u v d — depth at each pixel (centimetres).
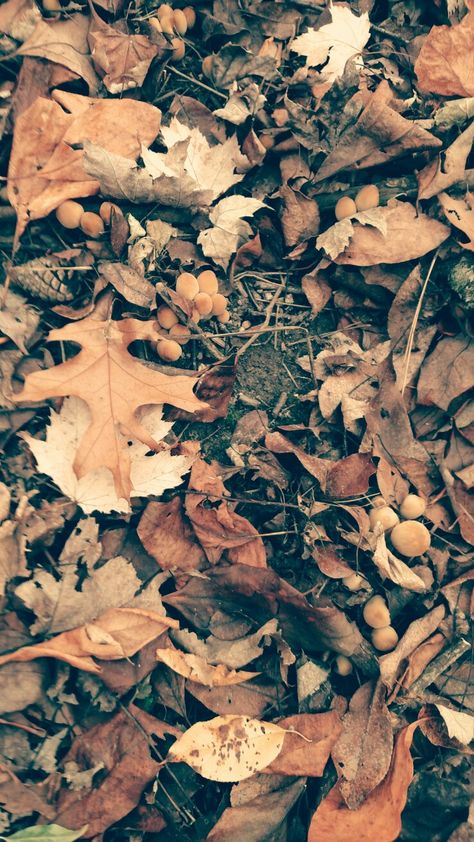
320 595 81
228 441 83
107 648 75
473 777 79
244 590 78
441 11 91
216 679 77
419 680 80
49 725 74
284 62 89
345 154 85
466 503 83
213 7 87
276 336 86
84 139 79
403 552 81
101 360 77
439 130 86
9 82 80
